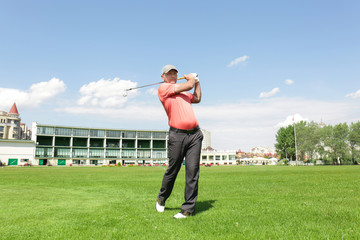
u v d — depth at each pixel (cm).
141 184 852
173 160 350
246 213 339
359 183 748
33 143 7294
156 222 299
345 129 6481
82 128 8112
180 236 240
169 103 348
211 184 804
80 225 287
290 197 487
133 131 8806
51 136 7794
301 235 236
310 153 7075
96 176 1402
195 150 343
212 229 263
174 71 364
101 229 269
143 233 254
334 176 1115
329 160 6631
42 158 7400
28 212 363
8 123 10062
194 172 338
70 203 448
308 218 305
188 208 330
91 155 8131
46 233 256
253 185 750
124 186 781
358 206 375
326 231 248
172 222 299
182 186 788
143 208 396
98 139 8631
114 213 356
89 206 416
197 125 351
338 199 445
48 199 493
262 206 390
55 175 1495
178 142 342
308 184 754
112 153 8388
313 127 7075
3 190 646
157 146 9231
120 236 244
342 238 223
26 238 241
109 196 548
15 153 7081
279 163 8350
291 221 291
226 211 354
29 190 649
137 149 8700
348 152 6378
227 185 761
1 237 244
